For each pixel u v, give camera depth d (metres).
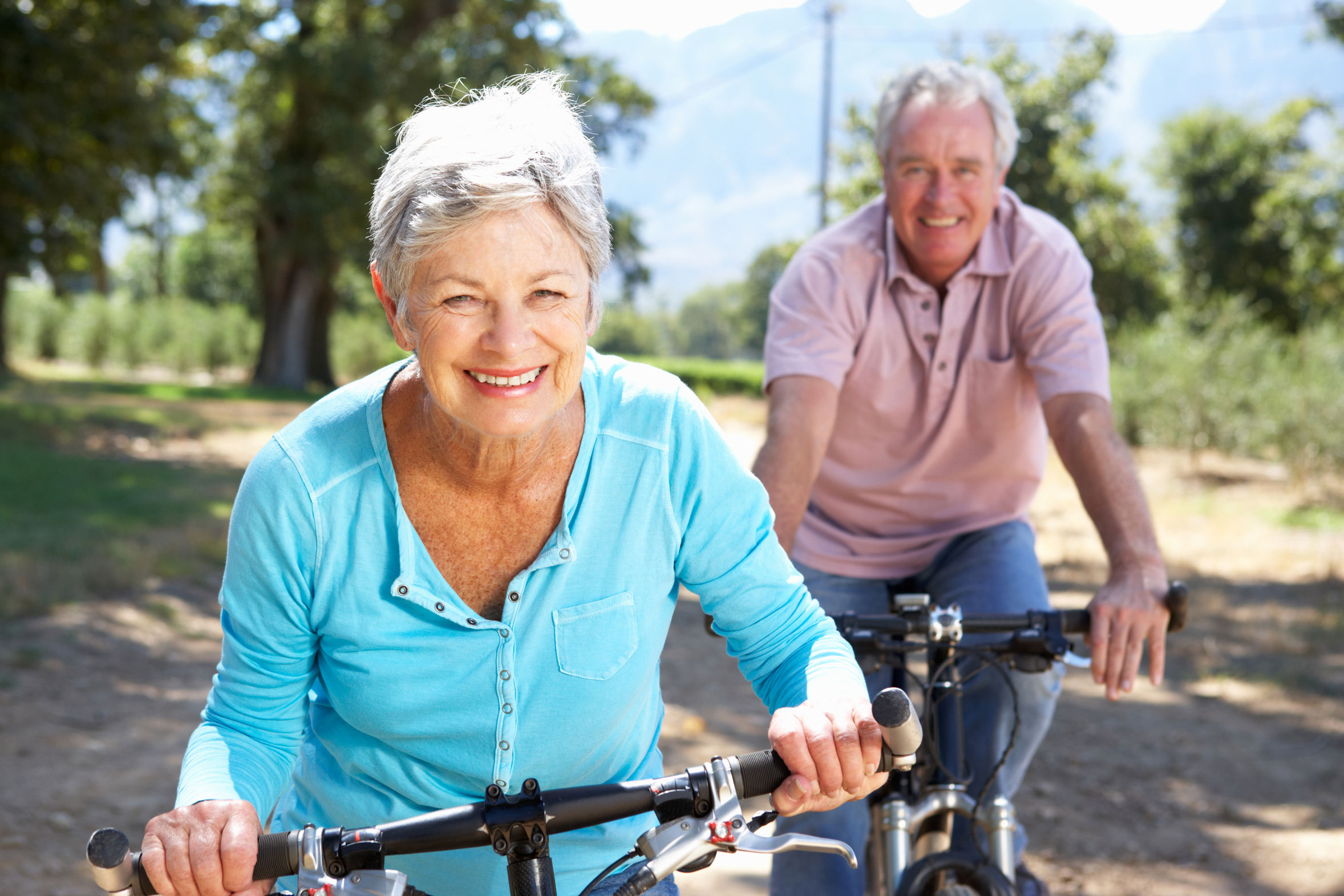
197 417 21.50
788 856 2.44
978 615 2.29
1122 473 2.52
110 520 9.58
